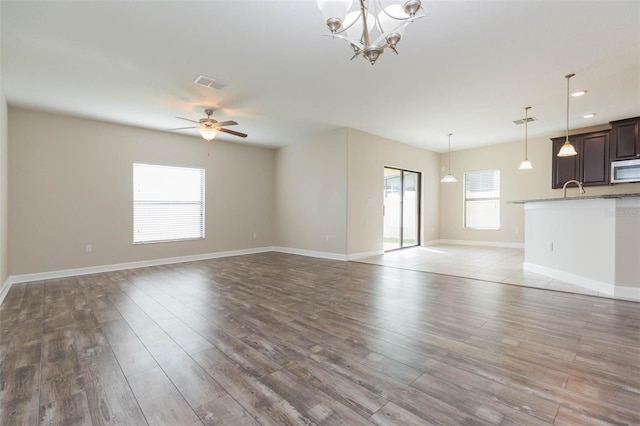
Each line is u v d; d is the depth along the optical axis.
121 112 4.67
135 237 5.50
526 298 3.36
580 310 2.95
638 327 2.52
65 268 4.74
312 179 6.58
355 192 6.07
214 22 2.51
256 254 6.91
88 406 1.59
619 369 1.88
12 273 4.30
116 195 5.25
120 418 1.50
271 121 5.33
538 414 1.48
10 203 4.30
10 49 2.88
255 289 3.85
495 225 7.73
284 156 7.28
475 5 2.31
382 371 1.90
